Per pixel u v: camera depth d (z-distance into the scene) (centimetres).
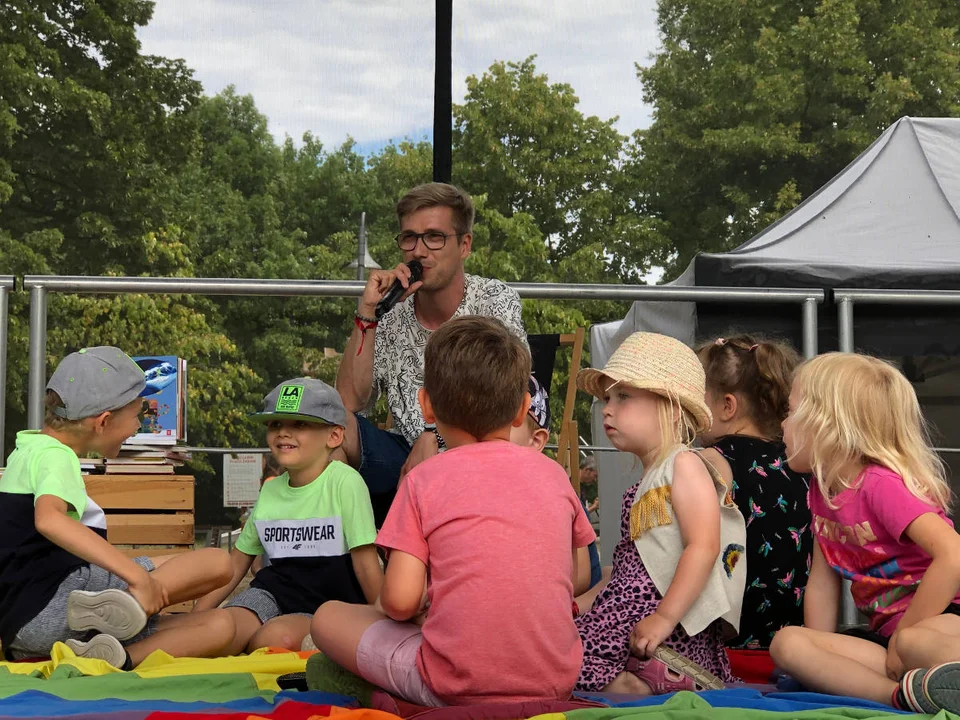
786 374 262
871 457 205
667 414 223
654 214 1691
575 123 1725
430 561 175
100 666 207
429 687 171
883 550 204
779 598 251
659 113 1711
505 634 167
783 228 500
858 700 180
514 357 185
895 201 482
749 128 1600
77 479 227
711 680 209
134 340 825
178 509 303
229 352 960
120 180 1306
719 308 361
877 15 1662
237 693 191
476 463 178
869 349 362
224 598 279
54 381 237
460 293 319
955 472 395
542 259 1605
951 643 176
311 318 991
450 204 310
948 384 402
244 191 1662
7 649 228
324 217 1717
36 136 1266
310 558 269
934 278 388
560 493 180
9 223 1234
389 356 319
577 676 177
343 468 274
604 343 627
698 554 206
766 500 250
